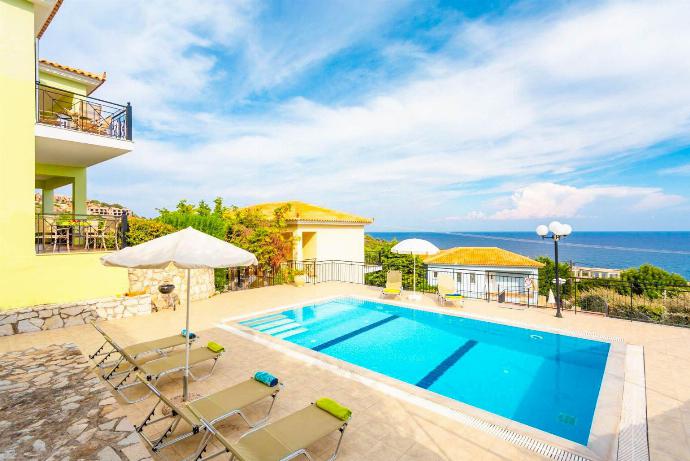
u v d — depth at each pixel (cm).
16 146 891
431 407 500
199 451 355
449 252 3619
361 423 456
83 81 1400
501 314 1062
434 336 952
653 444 416
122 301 1005
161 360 561
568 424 509
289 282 1697
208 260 435
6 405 477
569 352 818
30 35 928
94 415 452
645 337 834
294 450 328
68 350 712
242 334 849
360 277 2294
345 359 790
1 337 807
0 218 859
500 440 421
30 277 895
